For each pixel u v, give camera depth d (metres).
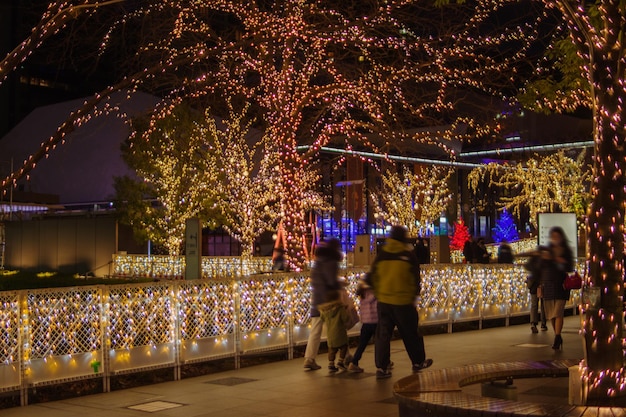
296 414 8.13
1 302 8.81
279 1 15.98
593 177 6.52
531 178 40.53
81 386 10.02
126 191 33.97
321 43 15.99
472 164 37.22
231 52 16.12
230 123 32.50
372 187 43.81
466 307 16.20
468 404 5.52
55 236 37.97
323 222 47.81
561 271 12.92
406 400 5.88
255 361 12.14
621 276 6.34
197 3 15.63
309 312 12.67
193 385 10.15
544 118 27.11
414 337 10.23
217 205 32.59
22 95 81.62
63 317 9.36
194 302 10.84
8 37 56.81
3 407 8.94
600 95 6.48
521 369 7.08
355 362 10.85
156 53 16.19
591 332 6.30
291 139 16.72
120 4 15.79
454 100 18.56
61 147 49.59
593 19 9.54
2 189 8.39
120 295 9.95
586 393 6.25
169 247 33.44
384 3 15.46
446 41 15.91
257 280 11.80
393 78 15.68
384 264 10.17
